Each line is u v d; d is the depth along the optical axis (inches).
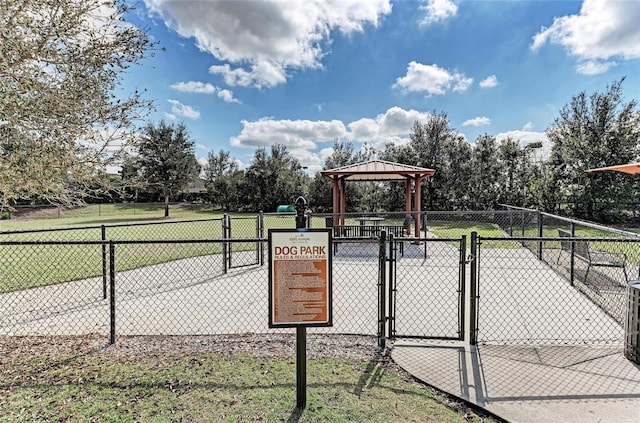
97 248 402.9
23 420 92.9
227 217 304.0
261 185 1315.2
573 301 206.8
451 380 115.3
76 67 147.7
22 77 132.4
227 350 140.6
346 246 420.2
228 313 191.2
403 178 589.9
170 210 1398.9
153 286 248.7
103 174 167.0
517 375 118.5
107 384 112.6
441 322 175.5
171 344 147.5
